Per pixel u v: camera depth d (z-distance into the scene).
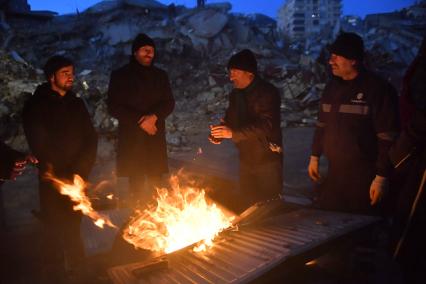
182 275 1.77
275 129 2.99
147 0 16.41
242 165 3.15
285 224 2.21
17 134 6.48
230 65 2.93
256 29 17.64
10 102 6.62
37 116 2.73
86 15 15.88
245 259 1.83
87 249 2.98
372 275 2.65
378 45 16.14
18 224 3.79
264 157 3.05
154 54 3.71
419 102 1.74
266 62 14.84
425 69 1.73
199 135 8.45
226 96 12.18
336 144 2.64
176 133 8.57
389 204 2.52
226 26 16.11
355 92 2.54
